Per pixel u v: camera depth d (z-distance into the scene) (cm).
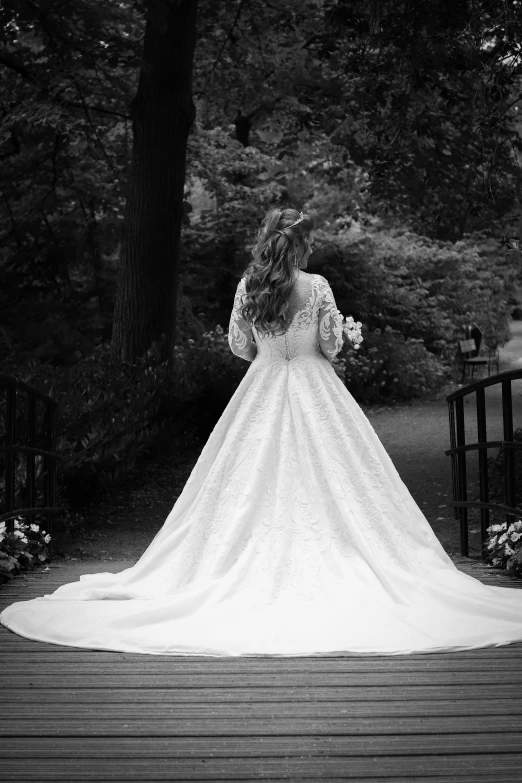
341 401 429
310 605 373
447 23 845
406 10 851
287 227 429
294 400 424
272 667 329
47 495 680
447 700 294
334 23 938
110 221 1410
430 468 1044
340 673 321
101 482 845
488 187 948
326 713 283
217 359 1154
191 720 277
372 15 889
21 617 388
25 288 1465
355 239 1805
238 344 449
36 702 294
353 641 347
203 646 344
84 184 1386
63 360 1322
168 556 425
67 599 414
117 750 255
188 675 320
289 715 281
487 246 2058
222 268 1748
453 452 672
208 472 436
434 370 1734
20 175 1353
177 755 252
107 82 1216
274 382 432
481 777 237
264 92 1416
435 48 912
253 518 404
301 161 1812
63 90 1027
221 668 328
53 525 746
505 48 803
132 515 844
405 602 378
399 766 244
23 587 501
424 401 1658
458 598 379
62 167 1379
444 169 1175
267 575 387
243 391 437
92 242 1455
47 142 1282
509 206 997
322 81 1326
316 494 404
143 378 984
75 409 808
